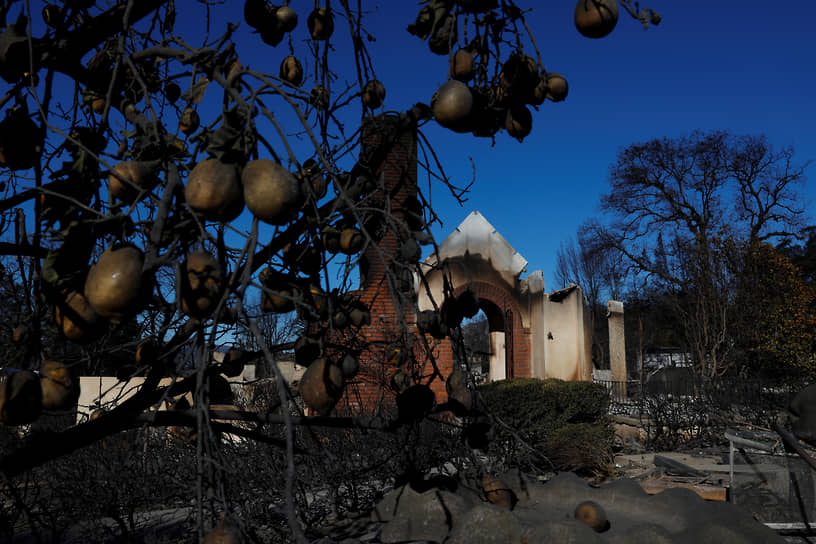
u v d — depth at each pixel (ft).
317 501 20.08
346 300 6.04
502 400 25.96
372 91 6.93
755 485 21.30
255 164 4.18
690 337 91.09
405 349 6.37
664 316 117.70
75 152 6.07
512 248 43.80
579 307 47.26
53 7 6.80
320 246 6.00
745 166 110.52
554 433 27.35
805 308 81.05
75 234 5.07
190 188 4.15
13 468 6.06
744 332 83.97
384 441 18.69
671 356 114.52
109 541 14.73
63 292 4.91
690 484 26.96
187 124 6.69
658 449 39.22
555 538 12.39
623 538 12.93
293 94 6.53
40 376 5.33
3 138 5.81
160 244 4.71
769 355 81.76
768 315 82.12
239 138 4.30
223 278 4.55
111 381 18.08
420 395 6.22
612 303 64.95
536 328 44.39
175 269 4.28
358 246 5.74
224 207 4.18
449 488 15.75
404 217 6.42
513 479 17.26
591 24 5.08
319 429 17.30
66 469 14.35
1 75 6.16
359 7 7.07
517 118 5.80
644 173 118.62
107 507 14.43
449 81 5.28
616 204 124.26
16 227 6.14
